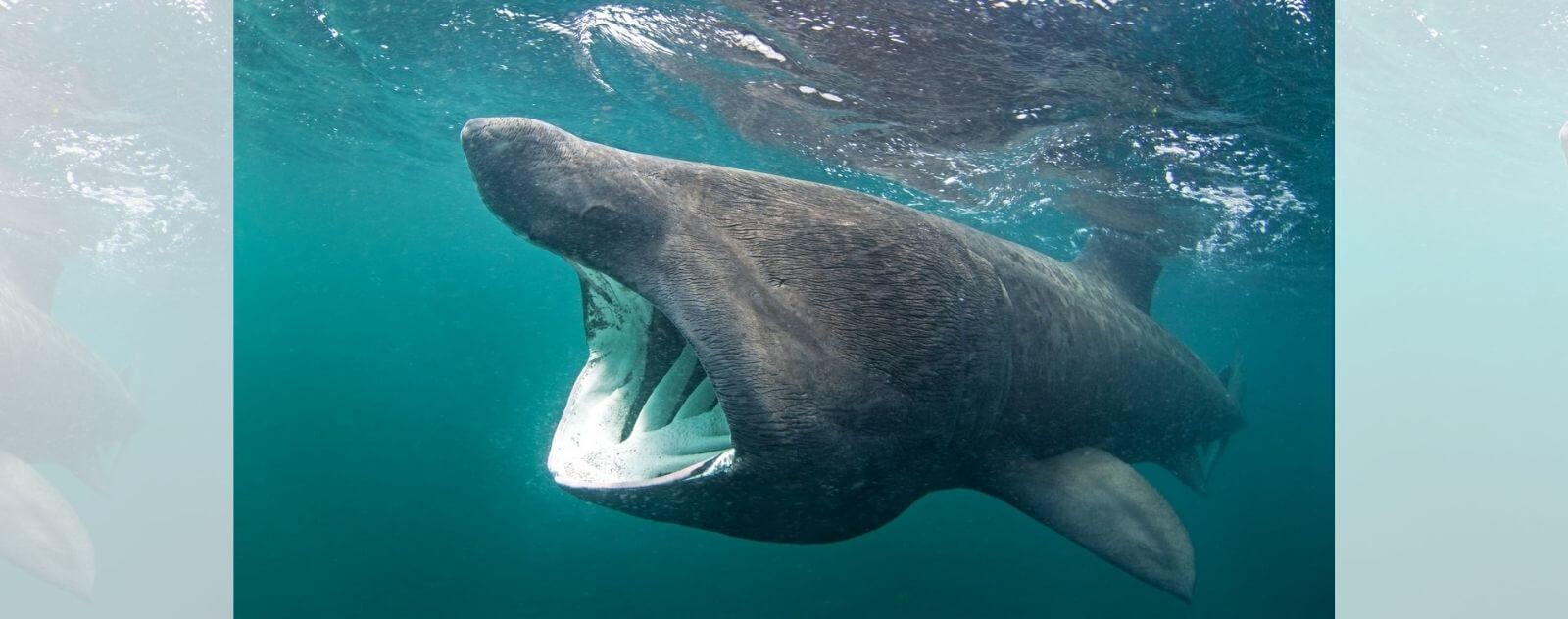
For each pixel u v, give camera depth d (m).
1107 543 3.52
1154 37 5.66
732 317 2.43
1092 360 4.19
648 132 10.19
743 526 2.74
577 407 2.89
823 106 7.76
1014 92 6.80
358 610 11.04
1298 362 35.88
